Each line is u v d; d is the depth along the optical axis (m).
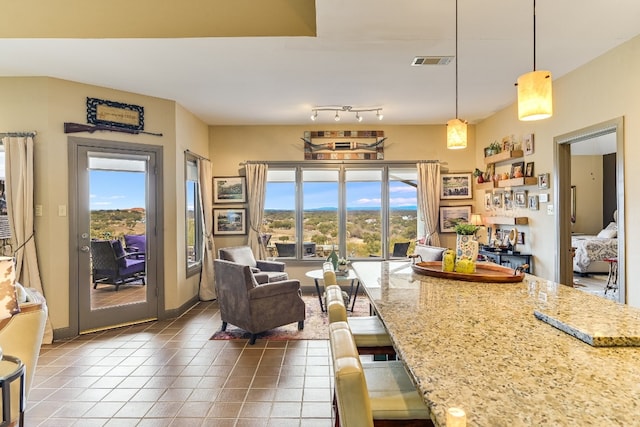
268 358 3.35
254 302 3.70
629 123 3.11
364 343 2.06
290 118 5.69
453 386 0.92
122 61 3.53
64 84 3.96
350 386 0.96
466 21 2.76
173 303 4.70
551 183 4.18
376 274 2.53
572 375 0.98
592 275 6.76
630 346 1.18
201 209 5.60
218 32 3.08
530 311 1.58
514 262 4.69
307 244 6.18
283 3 3.08
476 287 2.06
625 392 0.89
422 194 5.98
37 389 2.79
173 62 3.57
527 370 1.01
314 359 3.32
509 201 5.08
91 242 4.14
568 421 0.76
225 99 4.71
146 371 3.09
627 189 3.13
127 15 3.09
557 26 2.82
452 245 6.08
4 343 2.01
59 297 3.92
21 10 3.07
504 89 4.39
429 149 6.11
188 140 5.22
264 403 2.57
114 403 2.58
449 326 1.39
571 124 3.82
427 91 4.46
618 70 3.21
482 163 5.89
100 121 4.17
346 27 2.86
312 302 5.38
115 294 4.30
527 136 4.62
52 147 3.88
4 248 3.81
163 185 4.65
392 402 1.38
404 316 1.51
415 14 2.65
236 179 6.06
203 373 3.04
